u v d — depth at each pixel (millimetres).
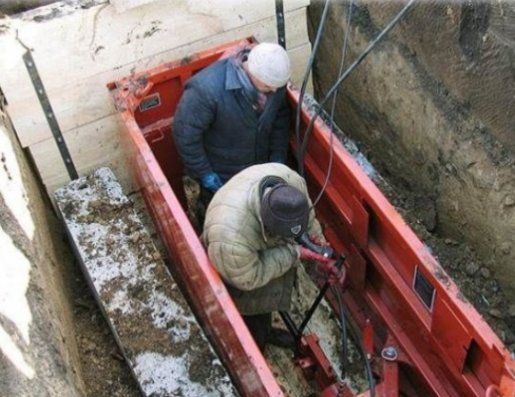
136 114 3877
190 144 3586
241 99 3455
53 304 3176
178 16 3736
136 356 3230
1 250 2783
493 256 3713
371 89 4168
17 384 2311
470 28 3289
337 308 3838
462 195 3746
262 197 2766
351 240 3613
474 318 2732
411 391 3422
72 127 3869
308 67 3639
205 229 2947
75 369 3160
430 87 3693
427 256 2957
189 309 3365
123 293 3436
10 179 3295
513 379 2529
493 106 3338
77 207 3789
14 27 3428
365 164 3574
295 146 3838
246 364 2842
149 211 4031
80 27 3535
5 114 3705
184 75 3807
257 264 2934
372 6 3867
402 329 3410
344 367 3506
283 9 4012
